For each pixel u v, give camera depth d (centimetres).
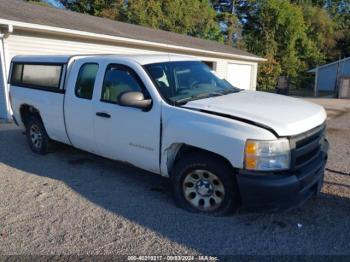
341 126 1041
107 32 1227
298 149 350
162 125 400
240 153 342
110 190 466
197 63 511
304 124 361
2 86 973
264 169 338
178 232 356
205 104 391
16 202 430
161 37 1655
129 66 440
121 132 446
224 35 3703
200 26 3350
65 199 438
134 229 363
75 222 378
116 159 480
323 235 348
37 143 636
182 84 445
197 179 392
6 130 853
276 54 3566
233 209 378
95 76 481
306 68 3788
